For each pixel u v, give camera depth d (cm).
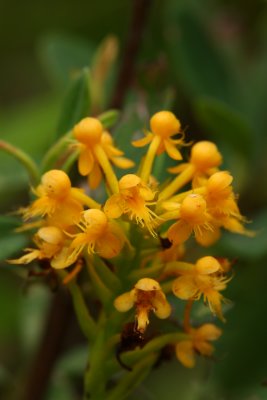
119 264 19
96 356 20
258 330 25
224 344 25
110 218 19
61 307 25
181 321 21
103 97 26
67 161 21
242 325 25
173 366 27
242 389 25
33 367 25
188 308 20
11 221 21
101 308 20
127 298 19
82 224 19
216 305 19
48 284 21
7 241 21
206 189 19
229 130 26
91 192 23
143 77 25
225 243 25
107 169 19
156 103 24
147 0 25
